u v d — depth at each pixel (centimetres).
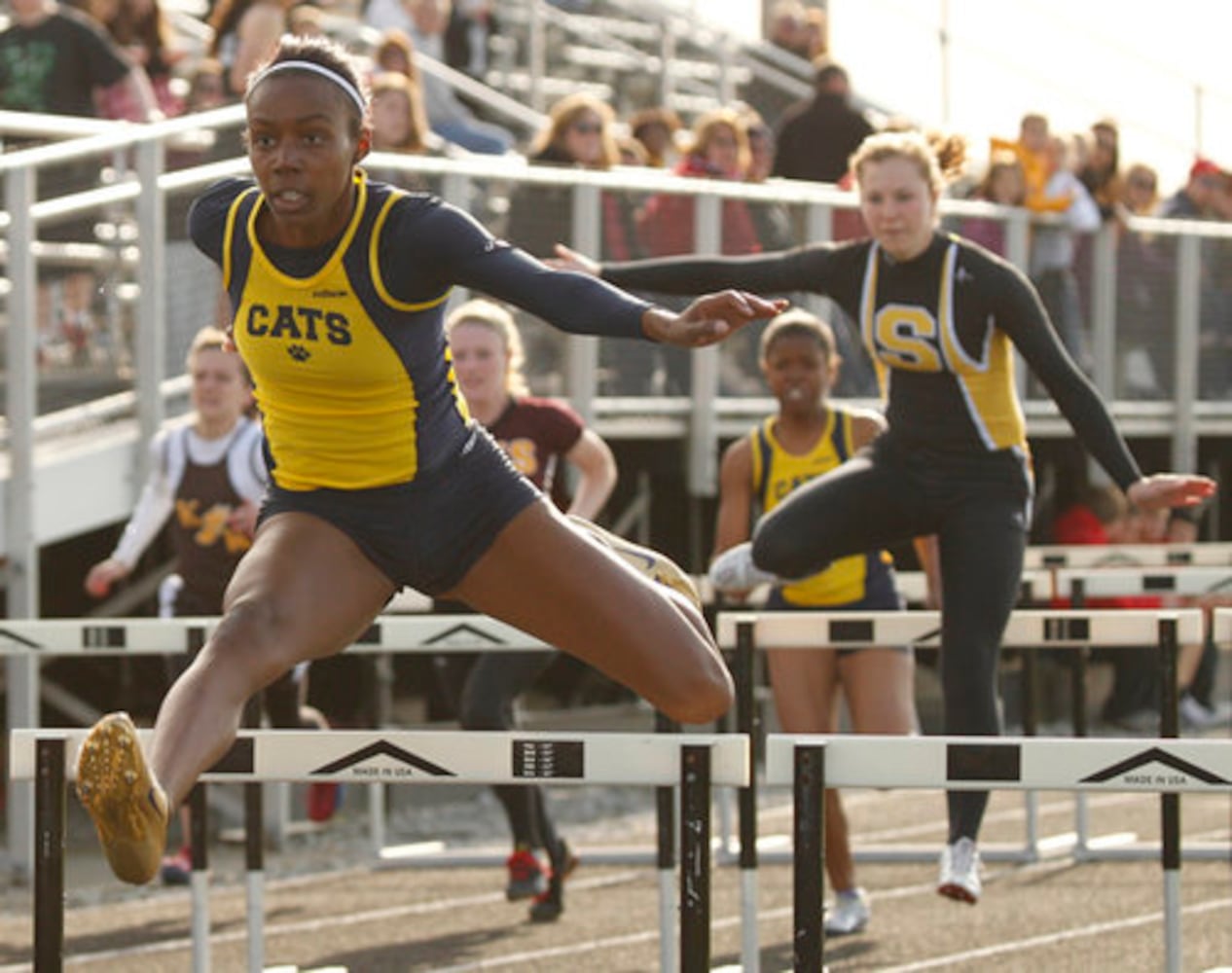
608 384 2578
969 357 1446
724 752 1015
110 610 2503
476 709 1752
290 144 951
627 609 1035
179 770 916
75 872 2070
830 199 2770
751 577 1530
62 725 2491
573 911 1884
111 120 2519
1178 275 3234
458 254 962
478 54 3453
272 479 1042
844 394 2778
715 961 1656
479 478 1032
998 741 1019
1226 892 1922
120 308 2170
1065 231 3073
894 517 1484
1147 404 3200
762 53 4034
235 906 1922
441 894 1969
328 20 3231
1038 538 3153
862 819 2380
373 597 1025
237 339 1009
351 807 2405
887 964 1644
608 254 2545
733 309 895
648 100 3975
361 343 984
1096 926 1777
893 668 1689
